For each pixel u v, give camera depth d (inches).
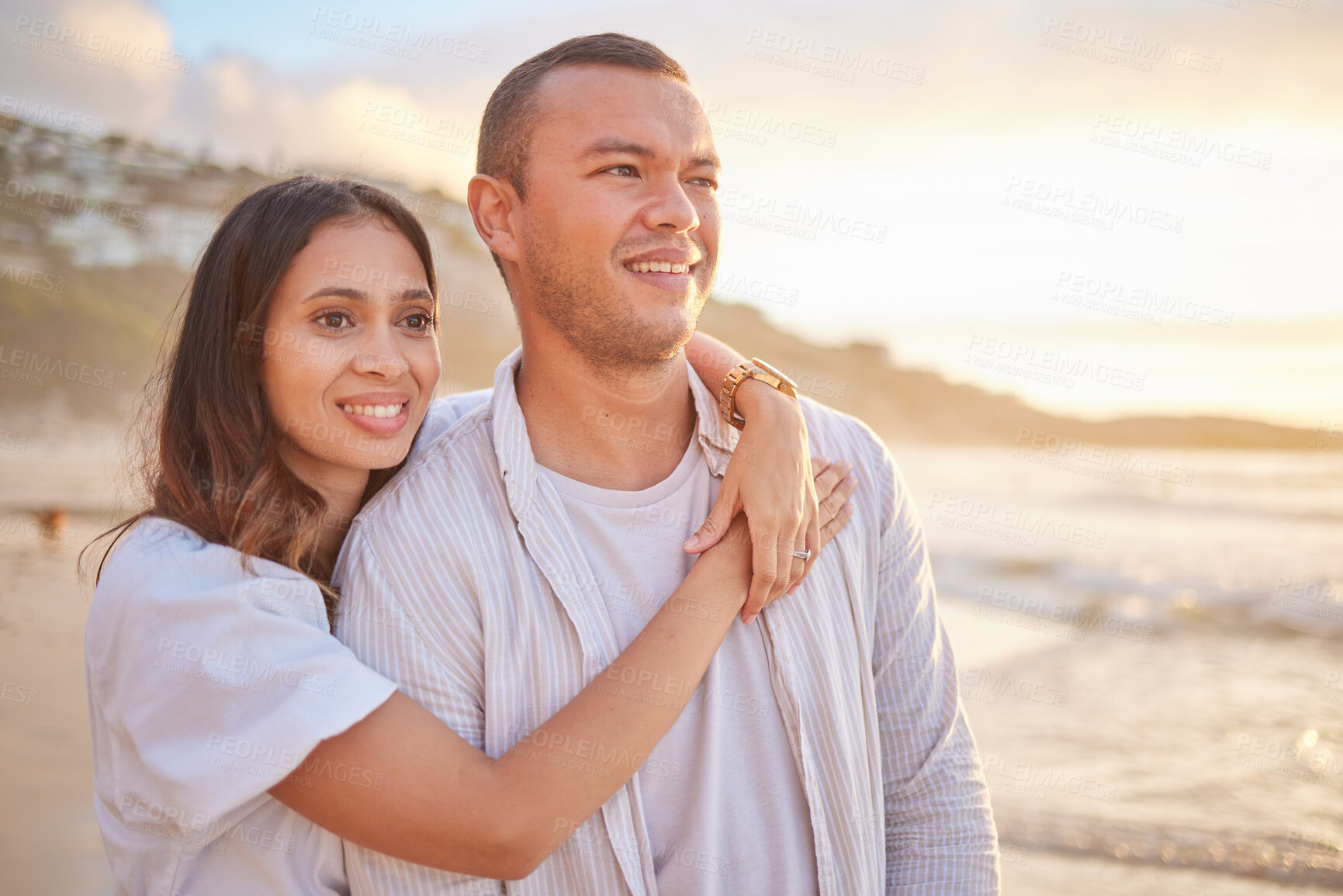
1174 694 292.0
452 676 64.3
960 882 71.3
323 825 61.2
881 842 70.6
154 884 65.2
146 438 84.0
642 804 65.3
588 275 65.3
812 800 66.7
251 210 72.4
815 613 69.8
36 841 148.2
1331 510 679.1
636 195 65.4
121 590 65.9
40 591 271.7
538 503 67.6
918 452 1109.1
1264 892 158.7
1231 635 383.9
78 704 201.3
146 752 62.4
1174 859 170.7
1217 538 601.0
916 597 78.6
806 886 67.6
